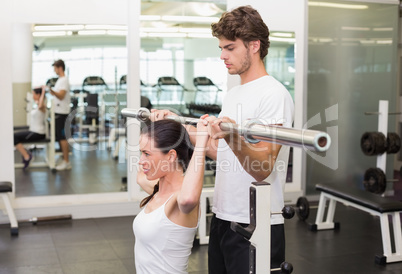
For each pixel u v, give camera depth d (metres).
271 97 1.65
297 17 5.04
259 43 1.67
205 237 3.88
